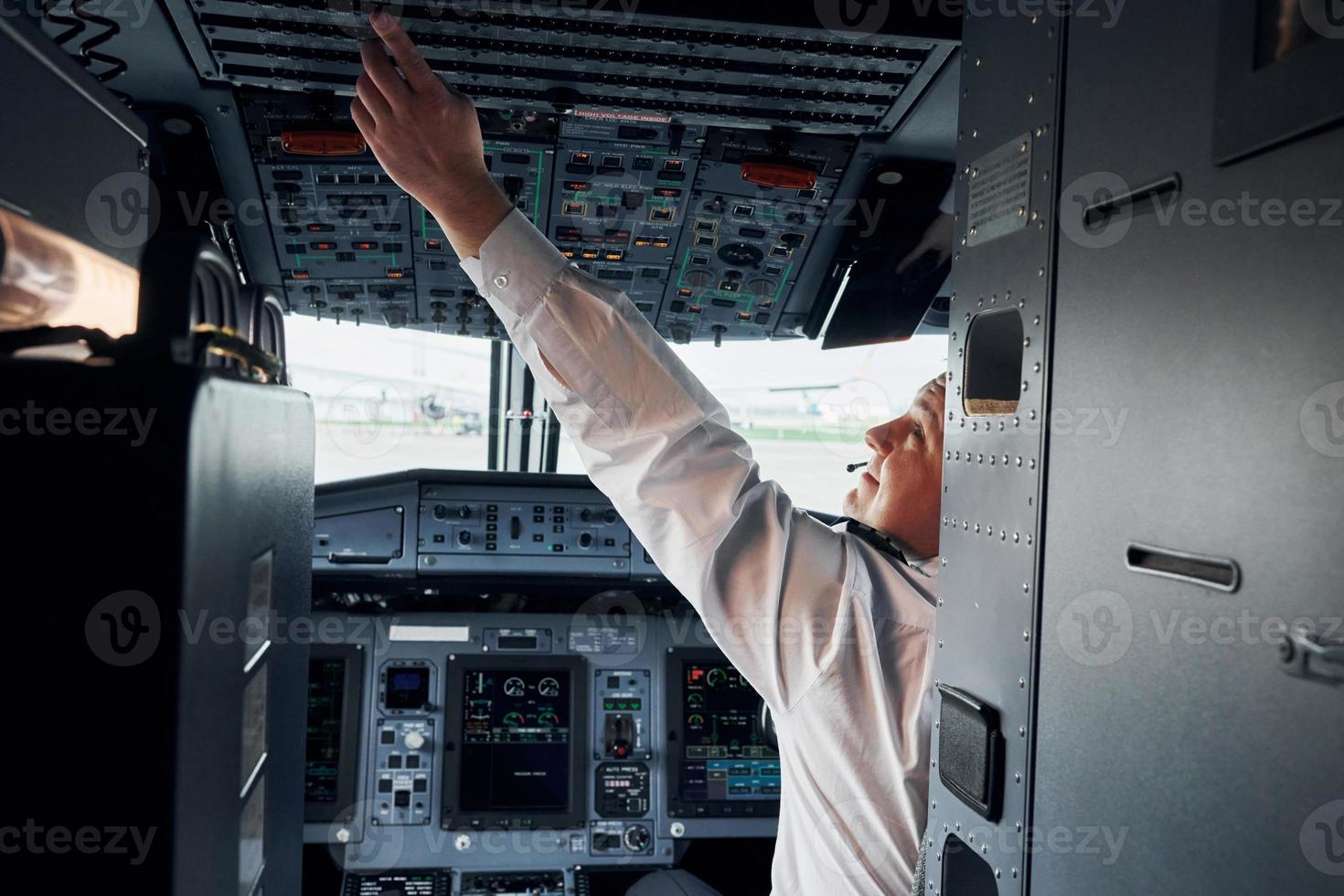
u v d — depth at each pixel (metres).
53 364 0.77
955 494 1.53
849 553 1.87
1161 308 1.01
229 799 0.90
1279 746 0.84
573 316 1.77
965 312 1.52
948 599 1.54
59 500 0.77
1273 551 0.85
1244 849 0.88
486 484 3.73
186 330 0.87
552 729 3.73
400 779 3.63
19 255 0.93
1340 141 0.78
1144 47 1.05
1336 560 0.77
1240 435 0.89
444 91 1.54
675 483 1.85
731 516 1.85
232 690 0.91
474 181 1.67
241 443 0.91
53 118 0.99
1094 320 1.14
